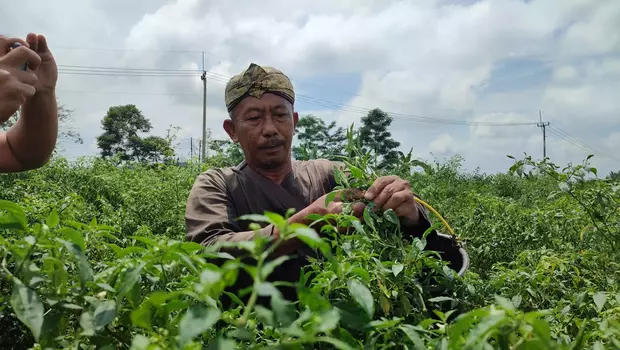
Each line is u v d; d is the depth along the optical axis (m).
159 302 1.03
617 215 2.71
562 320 1.71
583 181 2.56
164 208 6.04
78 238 1.20
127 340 1.16
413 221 1.96
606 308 1.81
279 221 0.87
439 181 9.72
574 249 3.16
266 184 2.39
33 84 1.90
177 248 1.20
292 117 2.48
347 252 1.46
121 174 8.37
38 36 2.07
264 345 1.20
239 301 1.29
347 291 1.36
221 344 0.79
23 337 1.46
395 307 1.55
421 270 1.69
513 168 2.67
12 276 1.08
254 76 2.39
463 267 2.00
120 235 4.38
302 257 2.04
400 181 1.92
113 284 1.18
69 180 6.98
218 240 2.07
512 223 4.07
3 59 1.83
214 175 2.45
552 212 3.72
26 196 3.47
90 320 1.06
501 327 0.93
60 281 1.17
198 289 0.83
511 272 2.32
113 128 41.34
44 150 2.26
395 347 1.21
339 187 2.00
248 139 2.40
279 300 0.83
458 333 0.92
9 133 2.26
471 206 5.29
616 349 1.07
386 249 1.75
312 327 0.94
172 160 10.05
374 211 1.88
